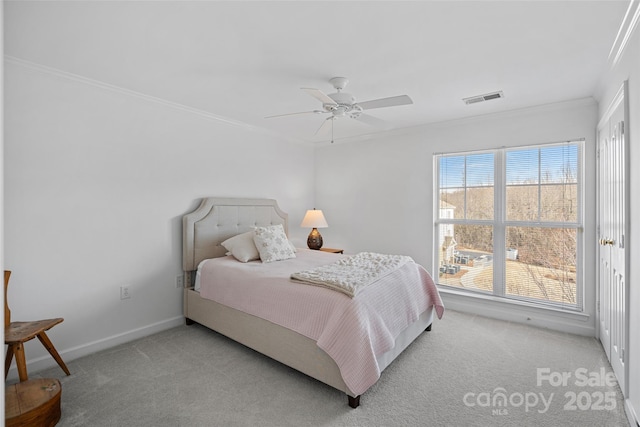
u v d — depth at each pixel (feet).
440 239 13.05
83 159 8.61
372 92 9.38
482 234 12.10
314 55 7.18
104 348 9.08
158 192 10.29
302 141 15.96
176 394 6.98
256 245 11.03
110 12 5.63
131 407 6.54
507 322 11.08
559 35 6.31
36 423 5.58
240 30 6.20
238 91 9.39
